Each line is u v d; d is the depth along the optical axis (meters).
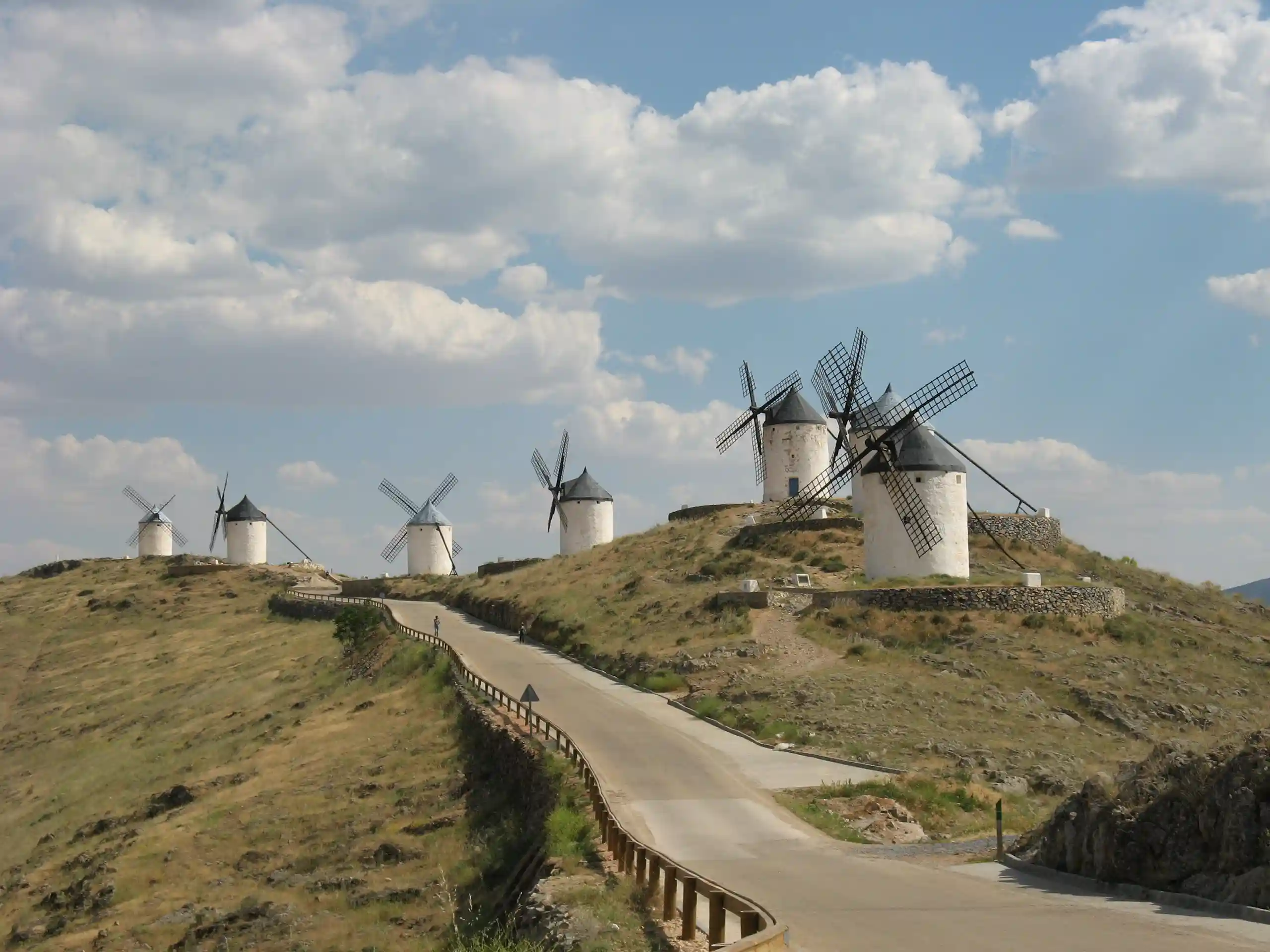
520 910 25.39
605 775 37.62
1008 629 58.91
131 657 101.19
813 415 92.38
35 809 60.69
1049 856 25.97
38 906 43.06
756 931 18.30
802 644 58.75
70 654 106.50
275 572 133.12
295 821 44.72
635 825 31.09
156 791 55.59
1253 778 21.91
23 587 137.00
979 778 39.97
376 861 39.03
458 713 53.84
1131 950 18.30
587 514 107.31
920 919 21.11
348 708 64.19
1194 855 22.59
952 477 67.62
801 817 32.38
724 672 55.25
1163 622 64.38
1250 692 54.75
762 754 41.38
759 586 70.25
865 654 56.19
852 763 39.97
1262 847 21.22
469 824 40.09
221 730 67.19
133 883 41.09
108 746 71.94
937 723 46.59
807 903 22.72
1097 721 49.31
